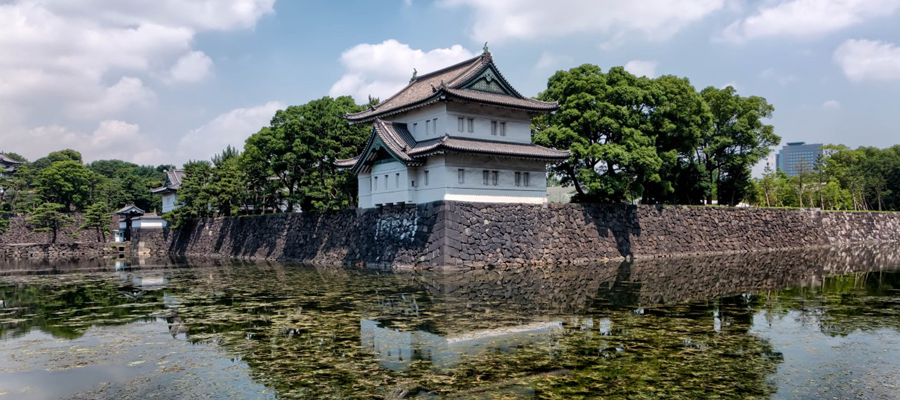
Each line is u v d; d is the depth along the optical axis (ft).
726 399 39.78
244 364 50.11
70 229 274.98
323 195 172.55
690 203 203.51
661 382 43.24
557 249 144.56
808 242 202.80
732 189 212.84
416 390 41.98
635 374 45.21
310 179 176.55
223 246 222.89
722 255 168.04
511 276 114.11
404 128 149.89
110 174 423.64
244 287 104.73
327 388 42.96
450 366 47.85
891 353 51.60
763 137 202.08
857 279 106.52
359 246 153.99
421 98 139.23
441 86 131.34
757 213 191.01
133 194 335.06
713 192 226.99
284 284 107.55
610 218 156.87
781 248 192.95
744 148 200.23
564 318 67.87
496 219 136.36
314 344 56.70
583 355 50.78
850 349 53.01
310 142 176.24
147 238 270.05
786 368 46.88
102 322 71.87
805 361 48.88
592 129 155.63
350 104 184.14
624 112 153.58
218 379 46.03
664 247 165.17
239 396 41.81
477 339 57.36
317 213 176.76
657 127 167.84
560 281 104.88
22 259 236.22
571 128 155.84
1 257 241.76
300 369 48.03
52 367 51.03
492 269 128.26
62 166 289.53
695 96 169.78
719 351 52.08
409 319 68.49
